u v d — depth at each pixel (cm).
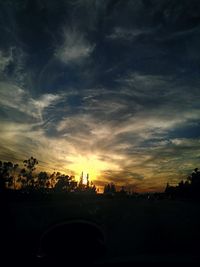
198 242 1102
